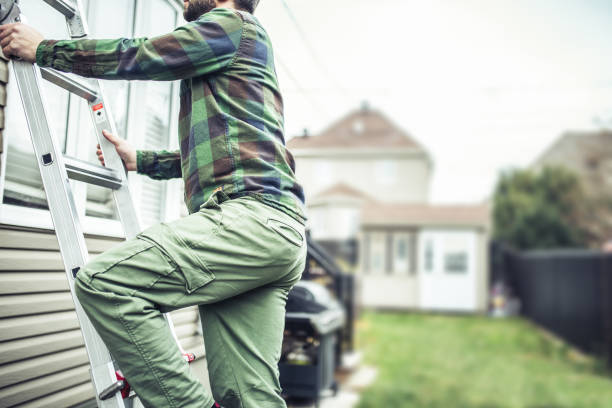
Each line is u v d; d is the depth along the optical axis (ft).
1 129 5.98
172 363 3.85
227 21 4.29
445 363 25.49
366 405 16.21
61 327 6.62
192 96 4.34
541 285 42.32
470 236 54.29
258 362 4.31
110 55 4.06
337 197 57.72
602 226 70.38
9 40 4.28
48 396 6.36
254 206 4.09
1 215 5.81
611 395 19.98
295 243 4.24
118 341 3.77
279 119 4.56
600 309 27.50
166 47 4.02
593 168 80.74
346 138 82.38
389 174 80.23
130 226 5.12
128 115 9.12
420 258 55.06
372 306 55.47
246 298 4.37
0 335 5.60
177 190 10.45
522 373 23.89
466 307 53.72
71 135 7.86
